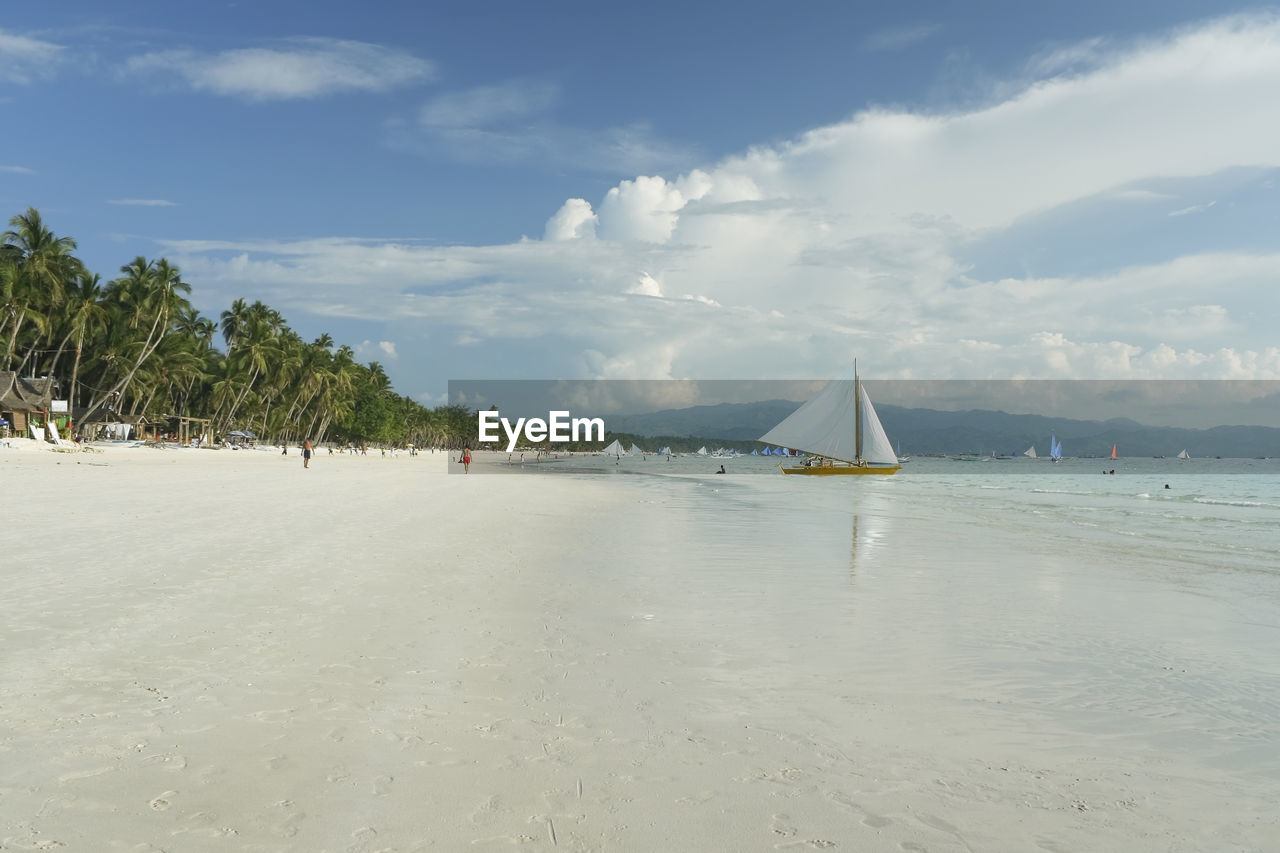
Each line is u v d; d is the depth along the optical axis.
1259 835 3.46
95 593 7.74
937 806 3.67
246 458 70.25
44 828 3.20
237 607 7.37
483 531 14.85
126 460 47.62
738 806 3.61
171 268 71.31
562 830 3.33
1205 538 16.70
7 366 65.25
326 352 115.25
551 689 5.29
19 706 4.59
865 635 7.18
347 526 14.62
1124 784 3.98
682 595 8.99
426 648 6.21
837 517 21.22
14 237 59.81
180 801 3.47
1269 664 6.36
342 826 3.29
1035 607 8.70
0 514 14.40
